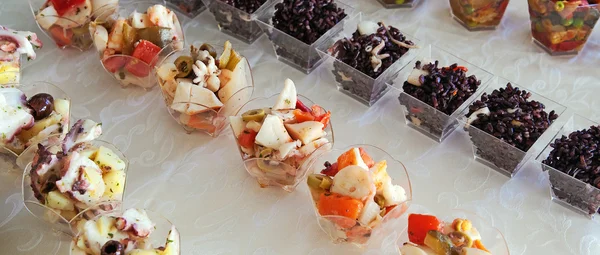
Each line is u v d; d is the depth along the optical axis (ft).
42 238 1.83
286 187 1.90
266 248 1.82
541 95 2.08
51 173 1.74
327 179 1.77
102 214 1.70
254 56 2.27
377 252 1.81
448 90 1.98
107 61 2.09
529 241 1.85
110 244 1.61
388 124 2.09
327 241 1.83
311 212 1.88
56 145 1.82
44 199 1.73
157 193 1.92
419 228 1.73
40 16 2.18
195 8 2.37
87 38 2.23
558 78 2.21
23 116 1.85
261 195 1.92
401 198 1.77
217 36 2.33
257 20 2.20
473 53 2.28
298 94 2.07
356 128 2.08
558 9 2.12
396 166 1.87
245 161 1.85
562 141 1.90
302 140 1.81
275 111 1.87
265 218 1.87
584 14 2.13
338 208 1.70
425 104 1.97
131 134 2.05
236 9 2.21
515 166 1.94
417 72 2.04
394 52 2.10
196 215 1.88
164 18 2.09
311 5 2.15
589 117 2.11
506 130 1.90
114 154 1.81
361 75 2.05
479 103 1.98
